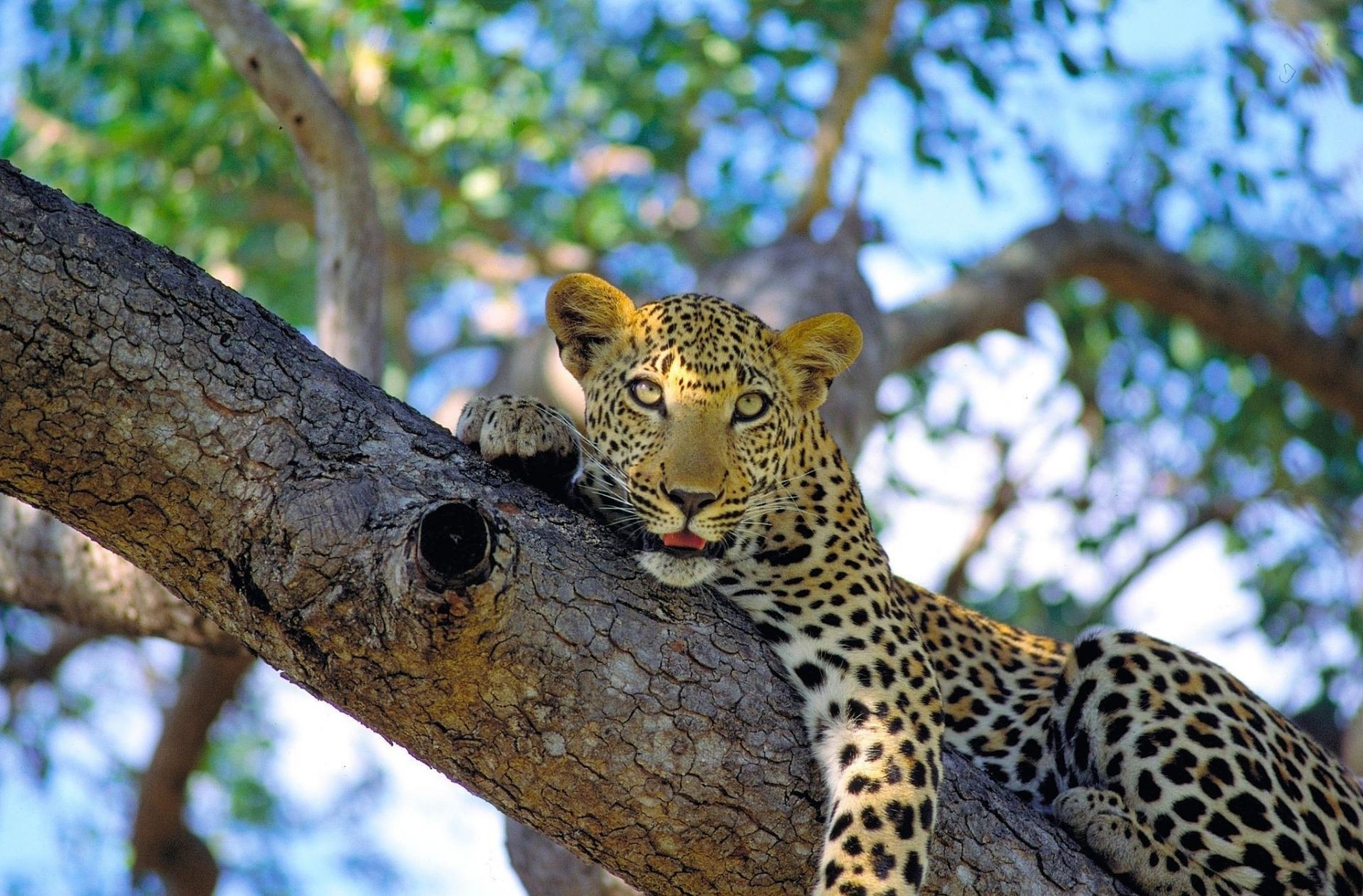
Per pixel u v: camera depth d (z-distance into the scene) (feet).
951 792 24.76
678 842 22.11
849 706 26.02
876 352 51.80
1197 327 68.44
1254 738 28.58
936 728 26.14
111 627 38.65
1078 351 69.26
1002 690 31.50
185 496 20.18
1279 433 69.26
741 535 27.55
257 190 62.34
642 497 26.89
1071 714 29.22
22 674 59.62
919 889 23.54
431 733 20.94
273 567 20.07
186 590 20.95
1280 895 27.73
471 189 62.13
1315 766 29.84
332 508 20.11
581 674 21.09
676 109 64.90
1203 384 71.77
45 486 20.02
